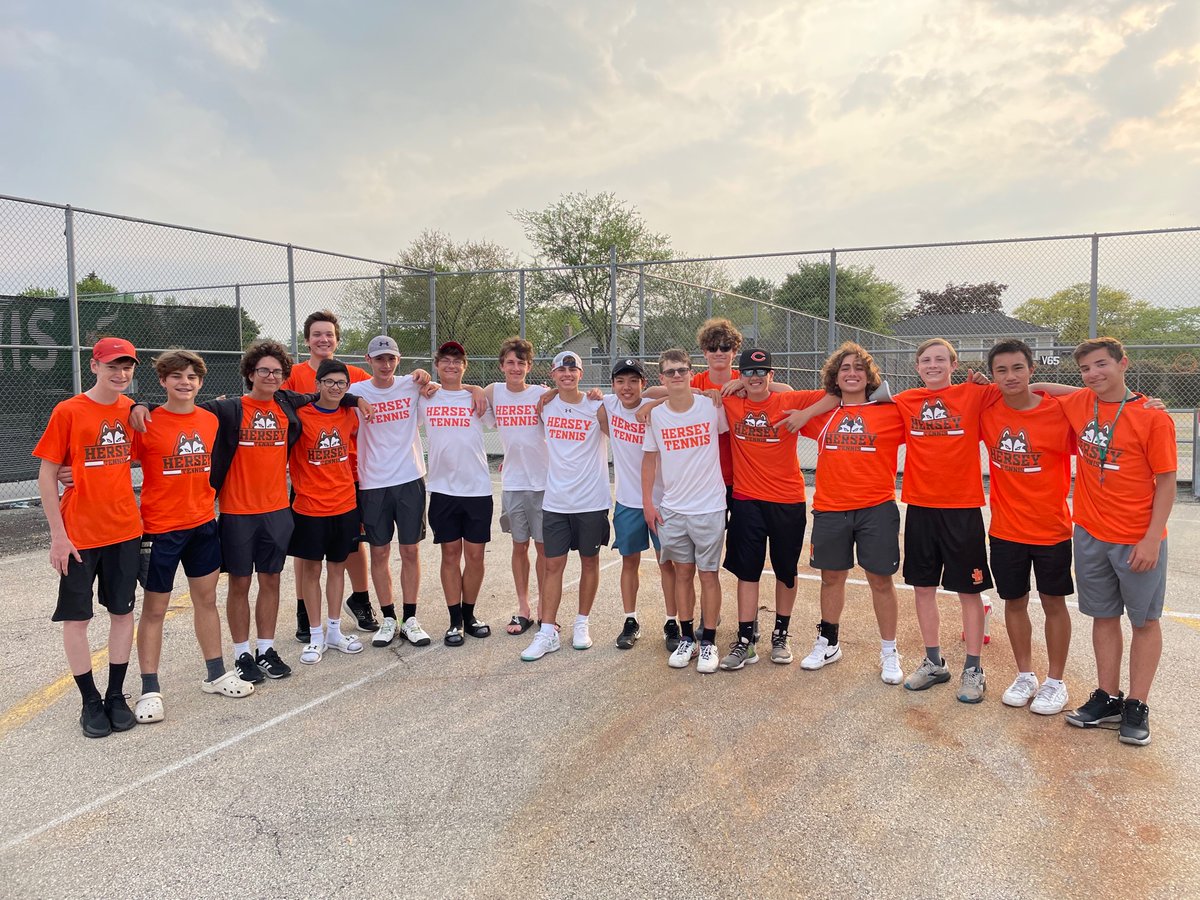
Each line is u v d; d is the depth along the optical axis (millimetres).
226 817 2787
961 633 4758
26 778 3092
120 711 3535
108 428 3500
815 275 12898
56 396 10117
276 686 4043
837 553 4031
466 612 4816
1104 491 3281
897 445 3930
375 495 4613
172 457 3674
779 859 2479
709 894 2309
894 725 3455
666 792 2906
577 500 4441
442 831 2676
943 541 3764
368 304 16141
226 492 3971
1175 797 2814
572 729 3461
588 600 4578
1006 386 3475
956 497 3715
